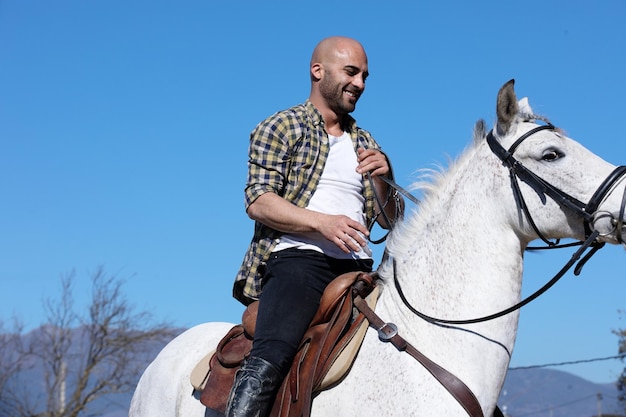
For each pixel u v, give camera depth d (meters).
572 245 4.23
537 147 4.15
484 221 4.27
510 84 4.21
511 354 4.21
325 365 4.26
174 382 5.27
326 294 4.44
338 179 4.70
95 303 22.22
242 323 4.77
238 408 4.27
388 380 4.11
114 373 21.83
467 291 4.21
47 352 21.88
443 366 4.10
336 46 4.77
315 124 4.72
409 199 4.63
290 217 4.43
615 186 3.98
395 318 4.34
